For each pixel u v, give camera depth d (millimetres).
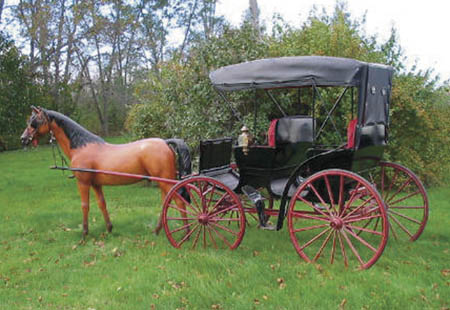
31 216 7832
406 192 9547
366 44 10398
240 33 9805
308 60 5102
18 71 20125
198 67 9508
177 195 5773
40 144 24203
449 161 10164
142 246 6008
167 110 11188
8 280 4984
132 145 6199
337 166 5070
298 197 5074
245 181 5738
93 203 9078
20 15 24797
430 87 9859
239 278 4789
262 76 5391
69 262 5516
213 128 9211
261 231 6605
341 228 4922
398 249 5602
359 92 4852
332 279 4652
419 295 4266
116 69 34031
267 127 9000
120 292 4523
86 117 33656
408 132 9719
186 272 4984
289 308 4082
